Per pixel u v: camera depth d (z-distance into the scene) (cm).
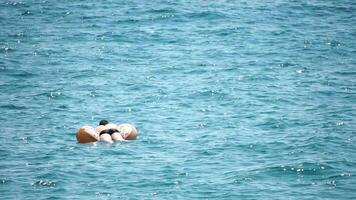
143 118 9056
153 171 6969
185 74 11369
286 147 7662
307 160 7162
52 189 6519
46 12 16325
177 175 6844
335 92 10175
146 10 16300
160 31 14500
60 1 17488
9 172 6962
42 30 14662
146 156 7444
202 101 9838
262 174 6831
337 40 13650
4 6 16950
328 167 6969
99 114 9256
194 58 12419
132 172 6938
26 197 6325
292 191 6406
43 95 10156
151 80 11019
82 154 7512
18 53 12812
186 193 6388
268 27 14788
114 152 7562
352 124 8531
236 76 11169
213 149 7675
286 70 11550
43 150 7675
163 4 16900
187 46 13312
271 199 6219
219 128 8538
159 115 9181
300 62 12056
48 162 7256
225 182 6638
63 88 10562
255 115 9069
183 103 9744
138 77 11206
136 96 10138
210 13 15912
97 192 6431
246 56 12525
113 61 12300
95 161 7275
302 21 15362
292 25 14975
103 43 13600
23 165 7181
